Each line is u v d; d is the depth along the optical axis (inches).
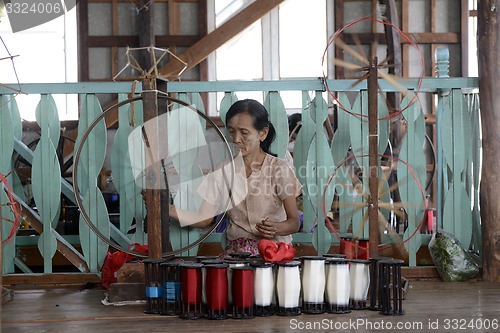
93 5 321.4
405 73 323.9
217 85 144.0
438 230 148.9
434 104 319.6
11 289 135.9
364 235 145.6
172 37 322.0
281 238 131.3
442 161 153.6
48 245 142.0
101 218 142.3
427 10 326.0
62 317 108.1
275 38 322.0
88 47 320.8
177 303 108.1
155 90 118.6
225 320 103.7
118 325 101.9
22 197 154.1
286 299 105.7
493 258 142.2
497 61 143.8
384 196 148.7
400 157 147.9
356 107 146.3
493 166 143.4
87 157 142.2
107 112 119.9
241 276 103.8
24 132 249.6
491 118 143.9
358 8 322.0
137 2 313.6
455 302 118.3
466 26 323.6
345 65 124.6
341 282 107.3
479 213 152.9
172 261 111.5
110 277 132.0
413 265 146.9
